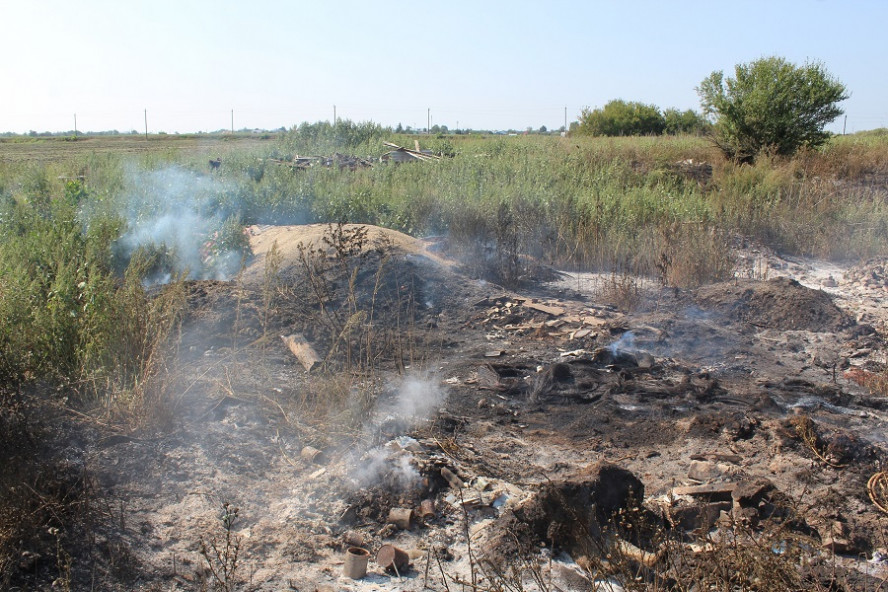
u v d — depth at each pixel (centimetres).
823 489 474
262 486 457
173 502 432
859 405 643
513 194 1310
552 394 638
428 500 446
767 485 450
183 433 498
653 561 367
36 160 2594
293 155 2314
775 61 2030
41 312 558
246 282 856
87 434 477
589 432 568
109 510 412
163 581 365
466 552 405
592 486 412
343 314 793
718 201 1498
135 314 564
